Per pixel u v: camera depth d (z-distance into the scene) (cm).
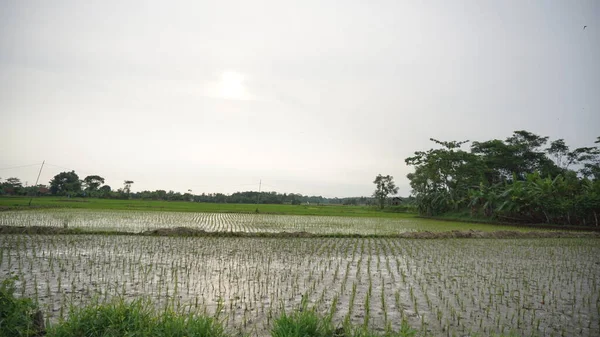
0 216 2753
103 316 538
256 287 924
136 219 2820
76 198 7306
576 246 1945
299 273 1097
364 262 1324
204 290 884
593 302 873
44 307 721
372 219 3997
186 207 5038
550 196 3531
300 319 555
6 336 522
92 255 1289
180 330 518
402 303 827
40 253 1307
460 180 5150
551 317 759
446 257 1493
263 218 3569
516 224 3625
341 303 815
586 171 5197
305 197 17400
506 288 989
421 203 5188
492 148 5481
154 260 1232
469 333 659
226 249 1510
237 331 630
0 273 996
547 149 5625
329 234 2145
